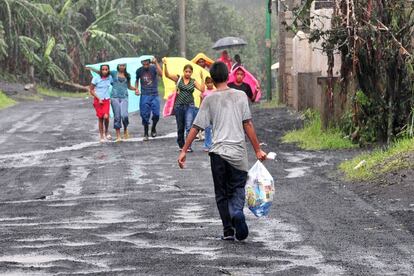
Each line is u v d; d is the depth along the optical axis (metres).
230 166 16.73
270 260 14.80
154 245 16.33
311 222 18.47
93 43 110.56
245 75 34.78
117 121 39.59
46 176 28.20
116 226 18.55
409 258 14.84
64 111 60.78
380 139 33.22
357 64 32.41
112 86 39.75
